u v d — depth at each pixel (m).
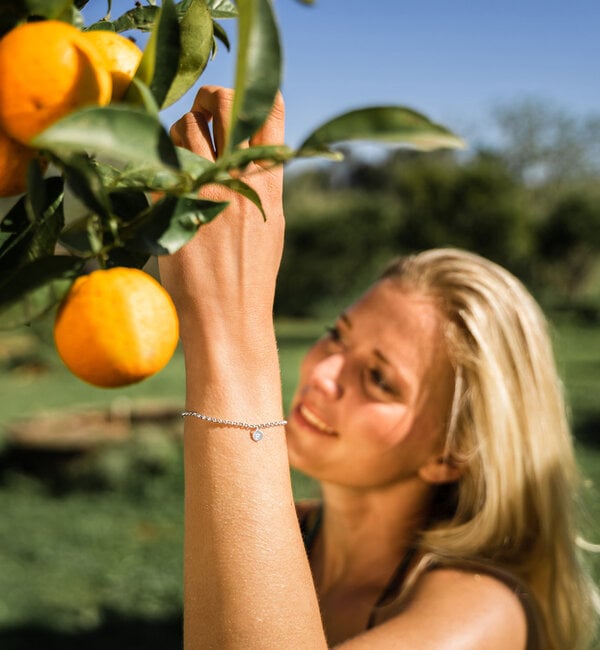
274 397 1.14
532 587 1.79
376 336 1.77
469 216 26.80
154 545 7.40
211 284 1.12
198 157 0.80
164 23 0.76
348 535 1.87
